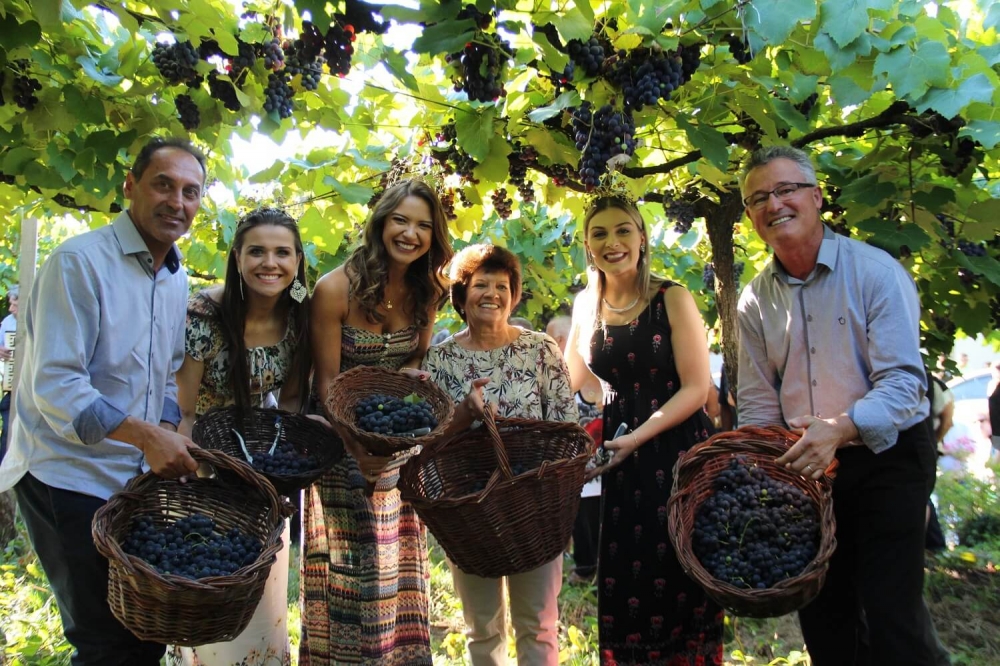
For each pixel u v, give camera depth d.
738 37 2.63
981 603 4.57
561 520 2.60
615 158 2.66
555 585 3.01
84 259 2.43
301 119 3.59
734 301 4.12
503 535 2.50
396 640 2.99
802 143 3.26
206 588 1.97
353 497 2.89
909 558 2.53
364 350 3.05
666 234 6.37
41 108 3.39
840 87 2.62
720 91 2.90
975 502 6.77
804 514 2.35
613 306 3.25
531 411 3.07
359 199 3.79
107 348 2.47
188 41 2.95
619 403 3.19
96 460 2.46
